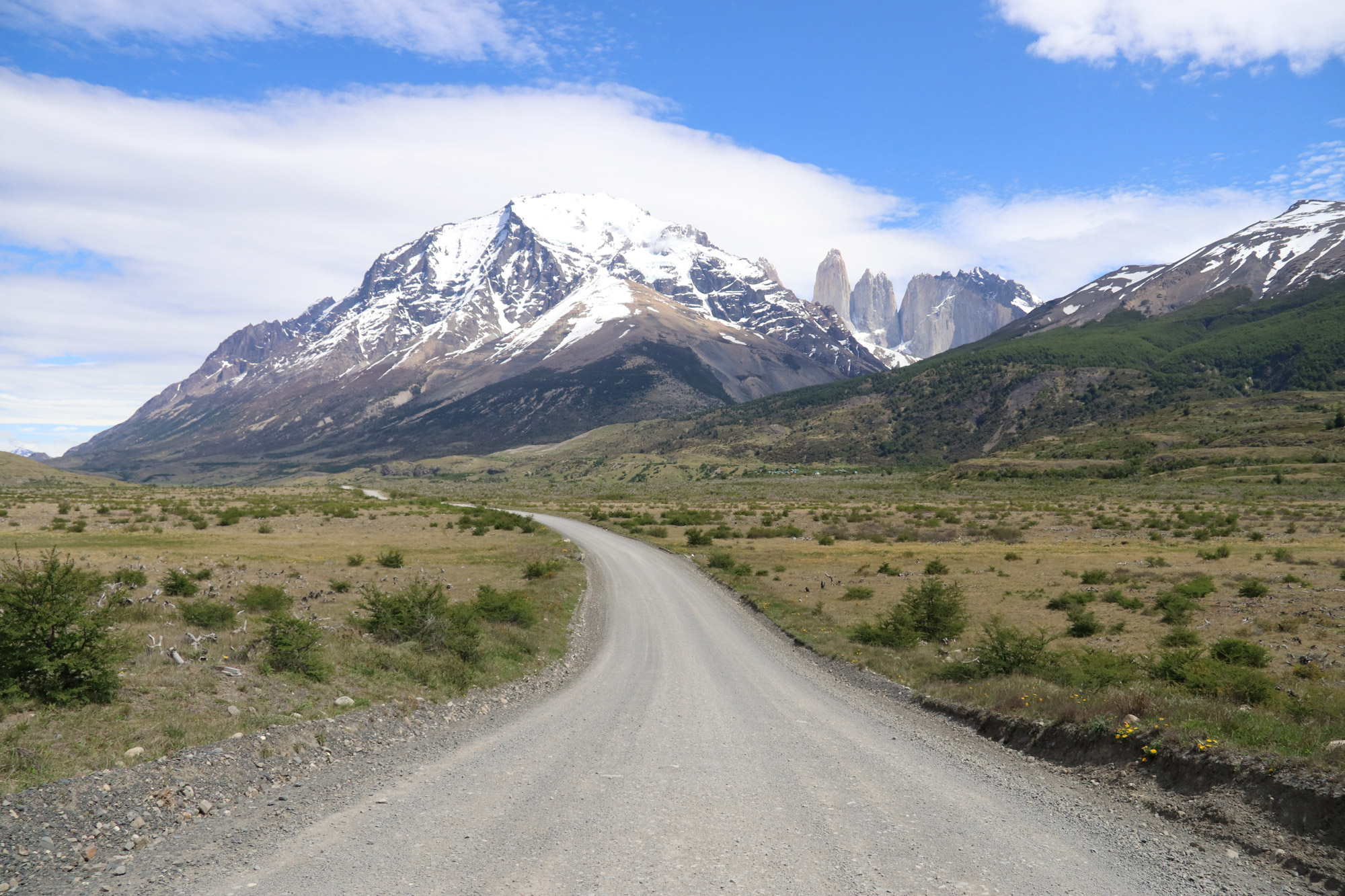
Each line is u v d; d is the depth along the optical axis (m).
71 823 6.50
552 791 8.09
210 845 6.41
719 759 9.71
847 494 134.12
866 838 6.77
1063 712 10.79
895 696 15.24
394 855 6.16
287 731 9.67
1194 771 8.12
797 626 25.47
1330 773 7.04
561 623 25.08
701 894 5.44
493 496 161.38
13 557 36.34
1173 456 135.00
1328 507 69.38
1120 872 6.09
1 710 8.69
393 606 18.30
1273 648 18.48
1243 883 5.89
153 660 11.88
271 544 50.09
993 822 7.37
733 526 76.56
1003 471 142.00
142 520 62.09
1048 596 30.41
